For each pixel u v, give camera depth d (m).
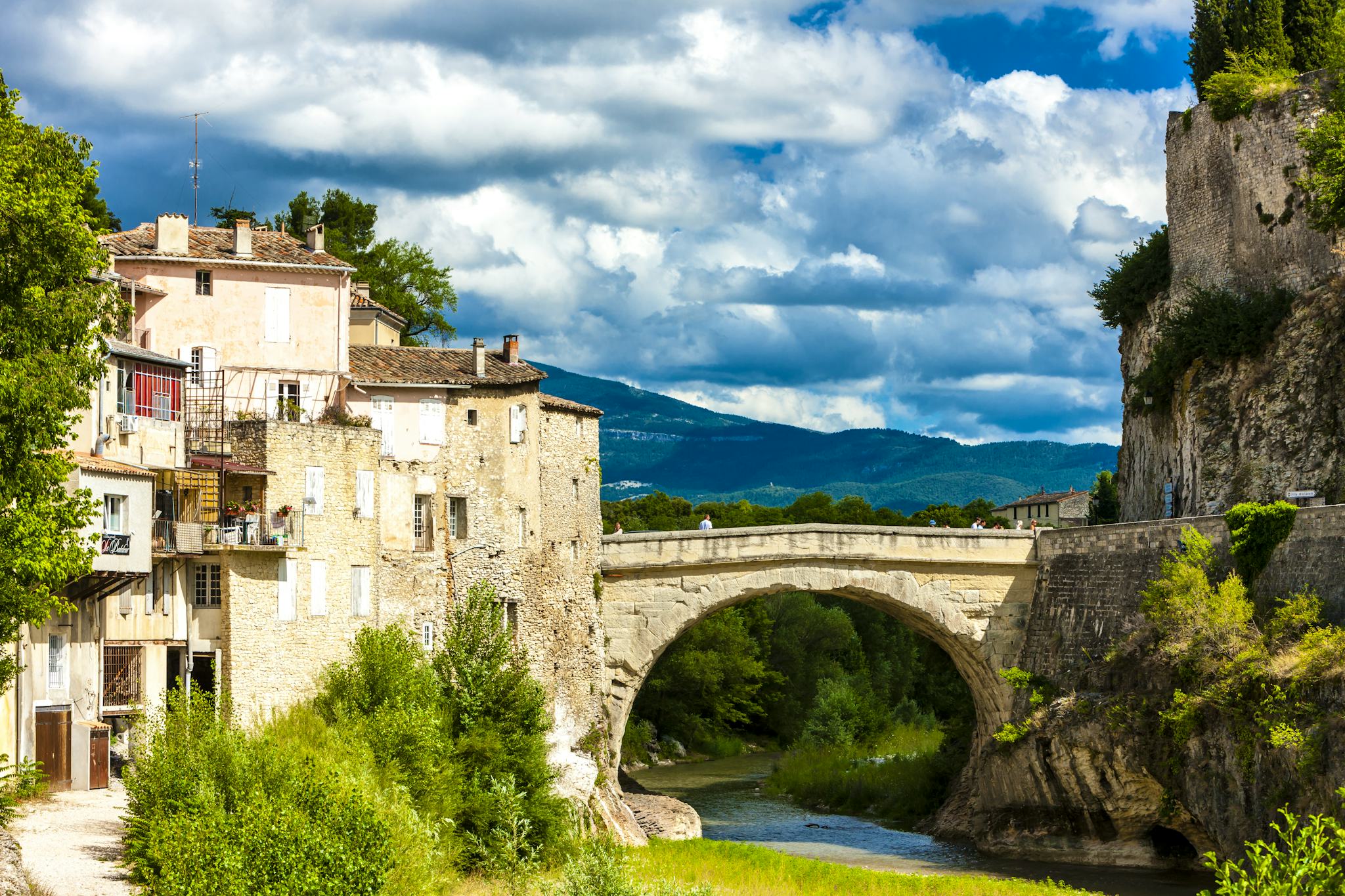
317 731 41.16
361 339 63.47
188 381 53.62
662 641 62.72
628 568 63.38
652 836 59.84
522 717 47.19
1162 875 55.25
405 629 52.06
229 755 34.78
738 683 100.06
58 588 35.53
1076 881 53.84
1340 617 48.31
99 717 43.06
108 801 38.72
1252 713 48.28
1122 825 57.16
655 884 32.78
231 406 54.38
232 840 29.50
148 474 43.31
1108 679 57.38
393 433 56.94
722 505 141.25
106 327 34.66
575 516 65.12
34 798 38.47
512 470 60.72
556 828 45.03
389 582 54.12
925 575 63.28
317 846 29.69
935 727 98.50
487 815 42.97
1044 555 63.28
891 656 109.38
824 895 46.78
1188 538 54.34
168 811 32.59
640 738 93.94
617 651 63.03
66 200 32.75
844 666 107.88
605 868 32.03
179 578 46.31
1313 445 58.78
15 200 31.50
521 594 60.81
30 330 32.41
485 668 47.41
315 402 55.59
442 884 35.34
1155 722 53.78
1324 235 61.94
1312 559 50.09
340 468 51.25
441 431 58.06
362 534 52.22
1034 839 59.91
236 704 46.22
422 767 42.06
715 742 99.75
